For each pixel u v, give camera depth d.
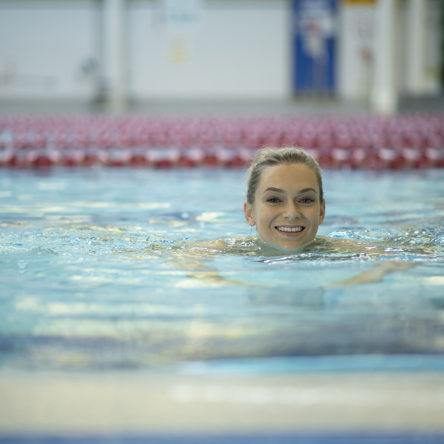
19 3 34.56
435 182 9.35
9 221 5.66
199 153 13.20
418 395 1.91
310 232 4.14
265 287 3.37
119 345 2.44
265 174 4.12
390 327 2.65
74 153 13.19
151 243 4.59
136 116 27.45
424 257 4.12
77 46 34.97
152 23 35.03
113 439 1.68
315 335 2.55
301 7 34.78
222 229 5.17
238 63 35.44
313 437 1.68
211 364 2.21
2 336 2.57
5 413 1.82
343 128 19.45
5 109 32.47
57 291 3.31
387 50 30.02
